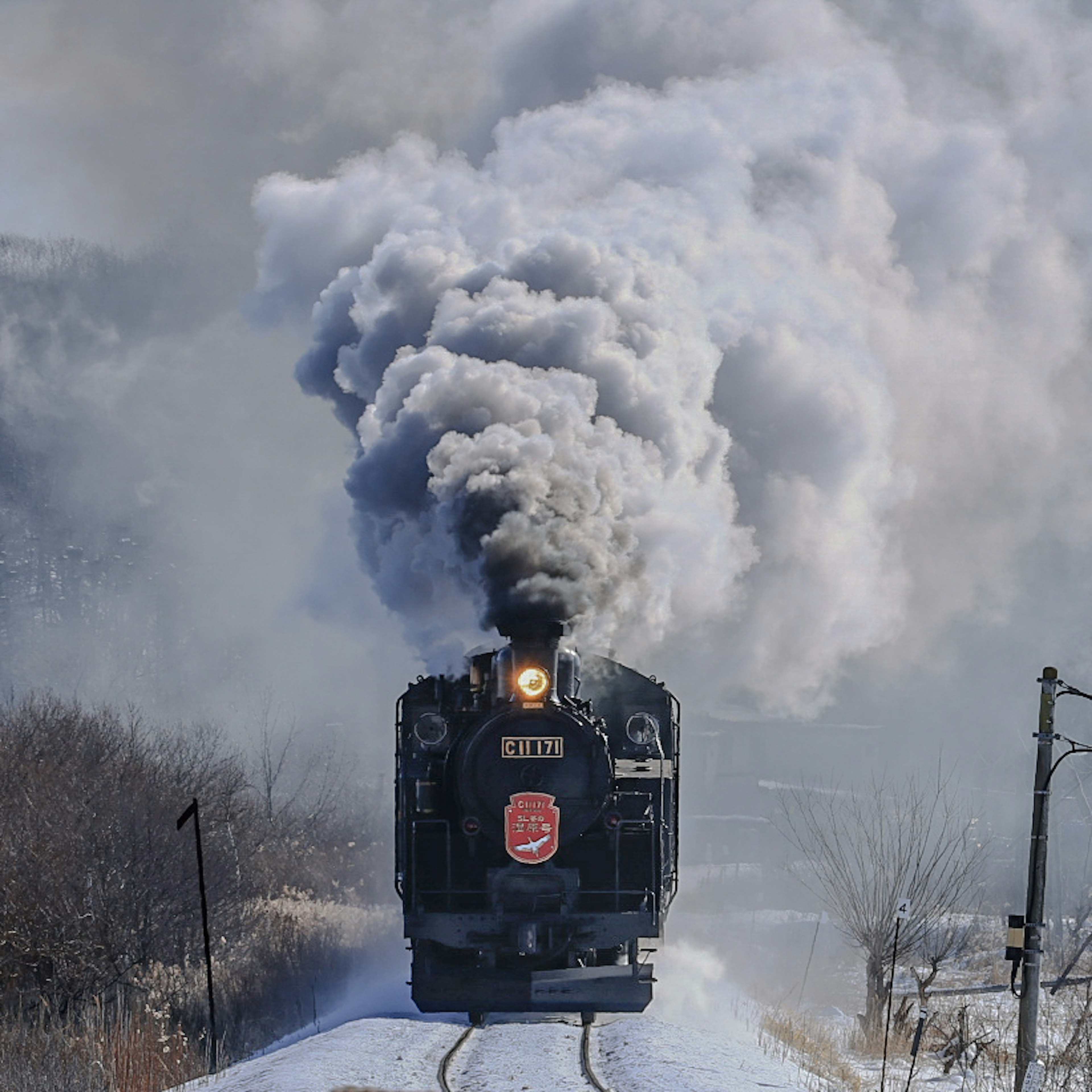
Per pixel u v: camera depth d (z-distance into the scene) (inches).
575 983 2566.4
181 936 3528.5
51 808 3730.3
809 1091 2101.4
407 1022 2496.3
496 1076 2054.6
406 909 2610.7
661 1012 2682.1
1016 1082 2336.4
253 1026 3014.3
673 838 2837.1
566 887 2593.5
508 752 2596.0
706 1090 1935.3
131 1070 2554.1
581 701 2726.4
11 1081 2474.2
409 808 2672.2
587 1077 2059.5
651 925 2596.0
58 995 3189.0
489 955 2618.1
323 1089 1911.9
